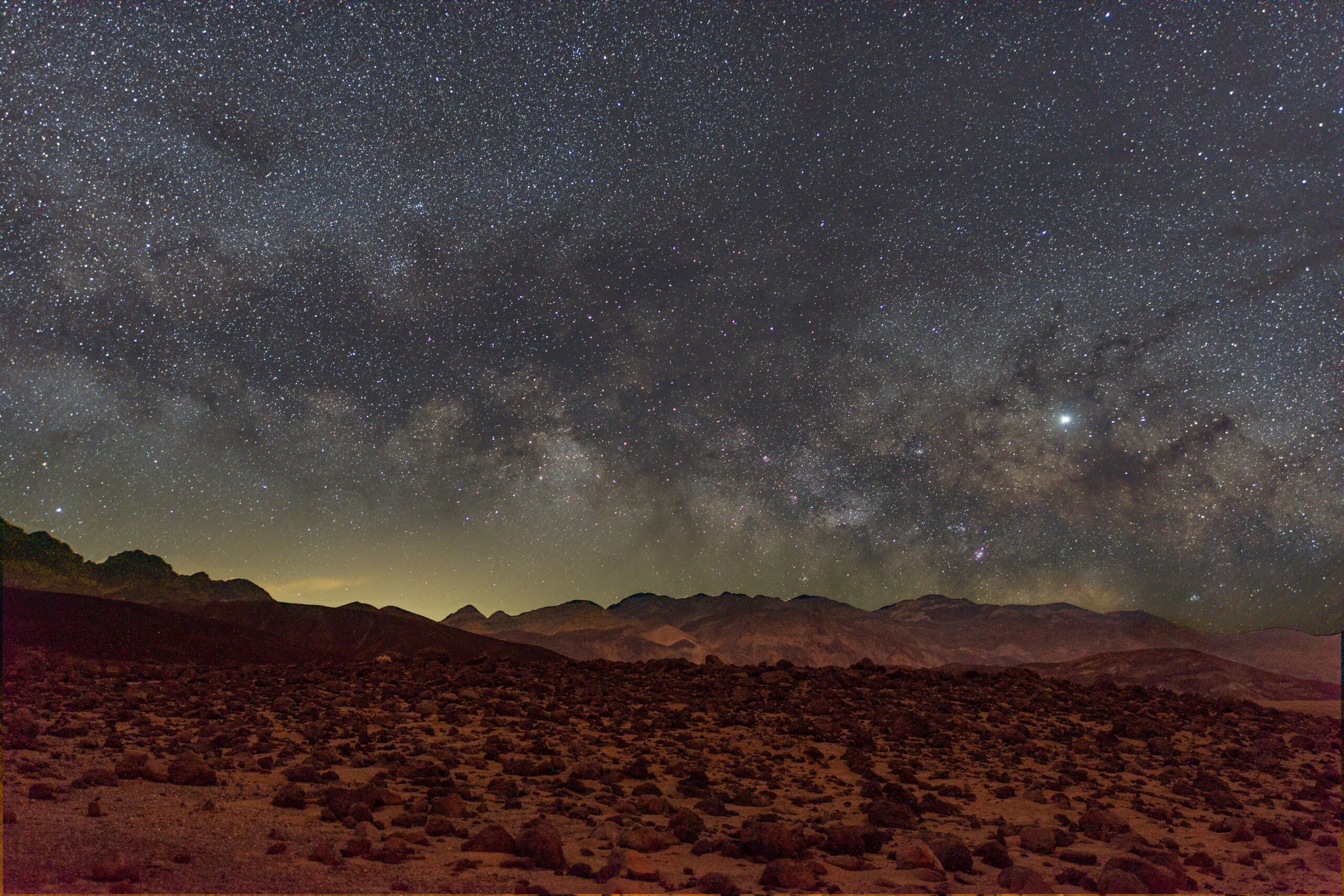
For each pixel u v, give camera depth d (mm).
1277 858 8961
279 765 9938
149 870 6004
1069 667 53250
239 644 26922
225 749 10594
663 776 10672
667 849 7793
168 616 27828
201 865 6230
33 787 7785
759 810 9445
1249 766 13789
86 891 5477
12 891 5371
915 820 9250
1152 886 7449
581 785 9906
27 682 16172
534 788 9672
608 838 7773
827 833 8227
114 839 6617
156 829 7016
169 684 16219
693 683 17062
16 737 10352
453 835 7629
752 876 7008
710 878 6559
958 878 7430
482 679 16641
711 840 7863
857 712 15125
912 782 11117
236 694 15102
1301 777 13383
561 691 15961
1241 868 8477
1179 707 18156
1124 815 10539
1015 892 7016
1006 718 15539
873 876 7277
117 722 12328
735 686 16984
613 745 12117
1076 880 7457
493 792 9430
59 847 6297
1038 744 14062
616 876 6711
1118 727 15438
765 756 12008
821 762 11930
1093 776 12297
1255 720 17844
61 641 22391
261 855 6605
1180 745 14836
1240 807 11273
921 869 7391
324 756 10289
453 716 13305
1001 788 11023
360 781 9508
